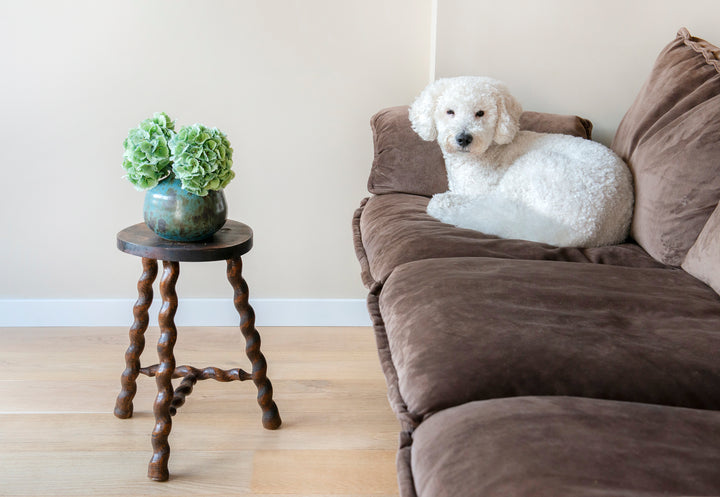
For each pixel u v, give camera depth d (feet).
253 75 8.09
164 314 5.39
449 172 6.99
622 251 5.73
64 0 7.70
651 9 7.64
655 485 2.36
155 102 8.07
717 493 2.32
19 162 8.13
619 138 7.01
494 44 7.75
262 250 8.64
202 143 5.25
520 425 2.83
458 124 6.23
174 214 5.33
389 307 4.64
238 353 7.84
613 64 7.82
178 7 7.82
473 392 3.40
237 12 7.89
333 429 6.27
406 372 3.67
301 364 7.63
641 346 3.75
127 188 8.29
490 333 3.81
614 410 3.03
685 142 5.63
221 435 6.10
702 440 2.76
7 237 8.34
